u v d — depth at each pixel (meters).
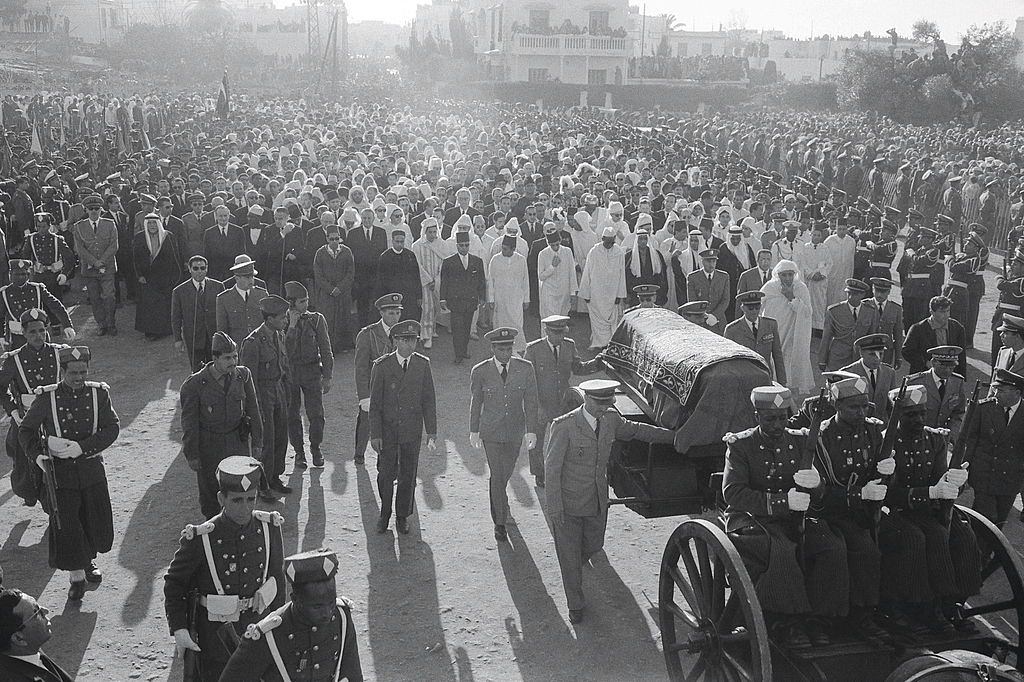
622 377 8.21
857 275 15.19
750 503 5.46
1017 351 9.03
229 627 4.76
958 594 5.31
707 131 46.69
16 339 10.09
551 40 75.38
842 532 5.35
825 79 78.38
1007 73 57.28
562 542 6.75
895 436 5.41
